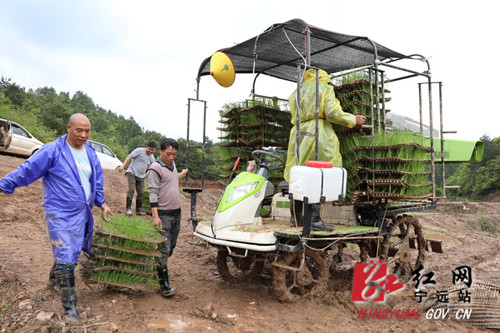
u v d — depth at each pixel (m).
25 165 3.31
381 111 5.43
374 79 5.33
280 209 5.15
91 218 3.71
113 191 11.75
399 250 5.46
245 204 4.52
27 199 8.95
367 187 4.60
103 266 3.84
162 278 4.20
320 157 4.76
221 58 5.61
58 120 42.31
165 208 4.33
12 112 30.98
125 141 70.56
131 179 8.49
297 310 4.00
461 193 49.28
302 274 4.28
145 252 3.90
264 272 5.61
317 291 4.32
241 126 6.19
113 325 3.26
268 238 3.98
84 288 4.21
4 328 3.21
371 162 4.71
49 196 3.43
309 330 3.52
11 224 7.32
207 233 4.46
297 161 4.28
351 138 5.03
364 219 5.20
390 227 5.16
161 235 4.15
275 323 3.65
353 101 5.12
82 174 3.57
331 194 4.03
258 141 6.02
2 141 13.63
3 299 3.80
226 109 6.62
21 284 4.19
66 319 3.20
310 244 4.20
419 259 5.85
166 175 4.31
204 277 5.22
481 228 18.25
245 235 4.08
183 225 9.27
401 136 4.66
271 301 4.26
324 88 4.78
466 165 49.94
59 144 3.48
